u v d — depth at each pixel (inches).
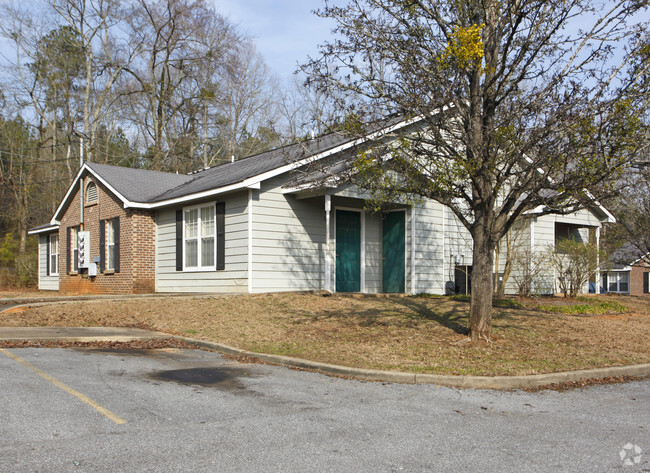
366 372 313.3
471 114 366.6
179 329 443.8
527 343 394.3
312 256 644.7
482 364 331.9
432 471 170.9
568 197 368.2
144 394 250.8
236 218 612.1
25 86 1469.0
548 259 670.5
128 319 480.7
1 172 1583.4
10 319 459.8
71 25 1387.8
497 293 642.8
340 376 315.6
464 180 403.2
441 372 311.4
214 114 1496.1
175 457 174.6
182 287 695.1
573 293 662.5
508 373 312.3
